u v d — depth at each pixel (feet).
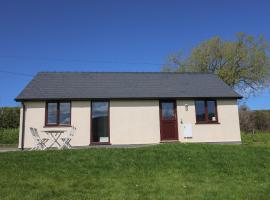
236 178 37.58
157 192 31.50
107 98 69.41
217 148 51.70
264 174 39.34
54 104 68.90
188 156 46.11
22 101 67.51
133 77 80.89
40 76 77.51
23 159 43.34
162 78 81.41
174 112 72.23
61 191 31.37
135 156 45.65
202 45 145.89
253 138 87.45
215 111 73.15
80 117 68.64
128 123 69.92
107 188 32.71
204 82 79.87
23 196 29.40
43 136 66.80
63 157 44.62
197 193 31.32
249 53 139.85
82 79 77.82
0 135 89.45
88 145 67.77
